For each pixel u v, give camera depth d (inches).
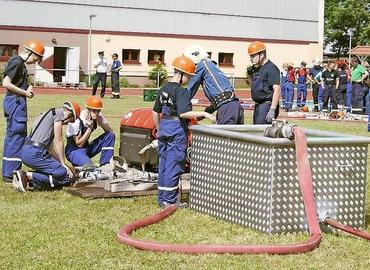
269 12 1887.3
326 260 241.8
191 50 362.3
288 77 1098.1
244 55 1861.5
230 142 286.7
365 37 2819.9
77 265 229.8
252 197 276.4
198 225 284.2
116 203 323.9
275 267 232.4
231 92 356.2
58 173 347.9
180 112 310.0
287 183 269.3
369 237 263.7
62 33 1633.9
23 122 370.6
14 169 370.6
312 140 272.5
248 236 267.6
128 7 1710.1
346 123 851.4
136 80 1712.6
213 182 297.1
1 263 230.1
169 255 241.0
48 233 267.3
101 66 1241.4
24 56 374.0
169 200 317.7
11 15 1589.6
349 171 281.6
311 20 1941.4
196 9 1795.0
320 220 274.7
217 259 238.2
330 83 987.9
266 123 361.4
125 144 378.6
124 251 245.3
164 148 317.4
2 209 306.7
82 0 1652.3
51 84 1502.2
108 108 970.7
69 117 356.5
